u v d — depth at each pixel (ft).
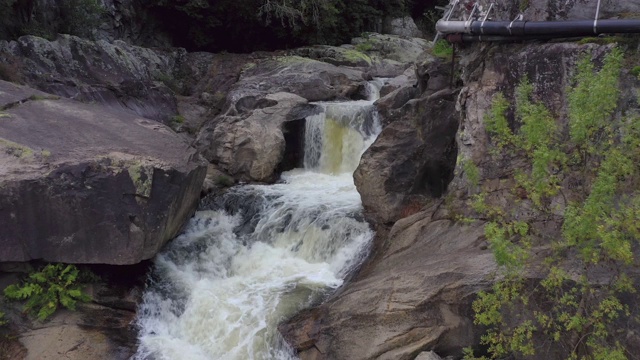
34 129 33.96
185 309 32.76
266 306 31.73
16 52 48.83
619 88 24.81
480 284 25.90
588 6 27.86
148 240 32.07
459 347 26.16
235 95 54.80
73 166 30.50
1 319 29.60
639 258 22.38
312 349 28.50
